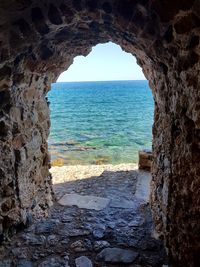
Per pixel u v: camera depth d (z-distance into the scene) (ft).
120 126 55.36
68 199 11.94
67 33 7.93
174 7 4.91
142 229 9.31
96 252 7.99
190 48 5.21
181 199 6.50
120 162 27.37
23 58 7.45
